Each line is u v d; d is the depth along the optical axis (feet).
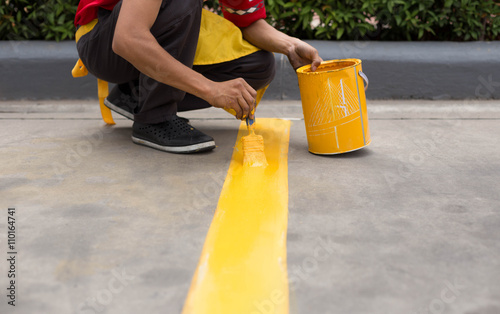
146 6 5.23
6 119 8.32
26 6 9.55
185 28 5.77
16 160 5.99
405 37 10.14
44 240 3.93
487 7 9.70
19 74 9.23
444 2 9.55
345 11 9.64
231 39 6.54
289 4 9.65
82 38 6.49
